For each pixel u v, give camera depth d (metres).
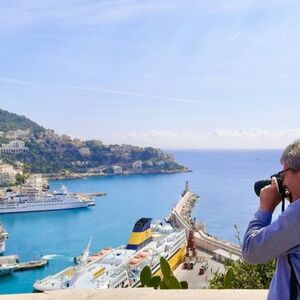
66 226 126.69
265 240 2.43
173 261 61.91
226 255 63.09
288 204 2.56
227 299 4.12
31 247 98.31
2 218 139.62
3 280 69.31
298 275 2.39
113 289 4.36
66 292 4.31
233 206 168.00
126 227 127.50
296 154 2.52
